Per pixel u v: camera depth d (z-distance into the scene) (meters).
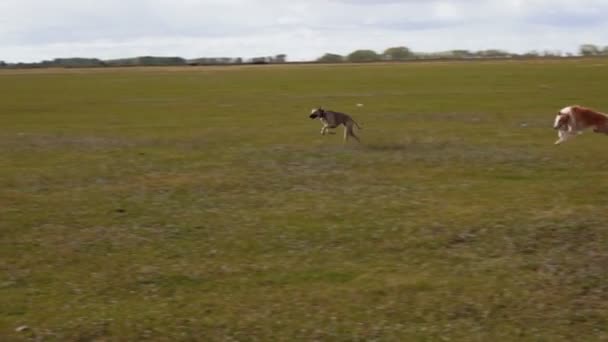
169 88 80.19
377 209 20.36
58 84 91.56
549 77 83.38
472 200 21.20
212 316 13.71
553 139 33.88
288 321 13.44
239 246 17.56
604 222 18.59
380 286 14.97
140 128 41.44
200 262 16.58
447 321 13.42
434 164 27.16
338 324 13.30
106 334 13.02
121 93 73.06
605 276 15.30
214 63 193.12
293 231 18.55
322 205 20.94
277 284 15.25
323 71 116.88
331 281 15.37
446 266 16.11
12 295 14.77
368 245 17.47
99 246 17.69
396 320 13.47
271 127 40.62
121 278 15.64
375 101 58.12
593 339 12.72
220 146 32.91
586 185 23.06
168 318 13.62
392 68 123.81
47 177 25.61
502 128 38.50
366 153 29.95
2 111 53.81
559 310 13.83
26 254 17.19
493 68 110.50
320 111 33.62
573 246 17.05
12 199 22.16
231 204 21.27
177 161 28.69
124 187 23.72
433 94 64.25
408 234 18.12
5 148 33.16
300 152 30.45
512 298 14.34
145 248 17.53
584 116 32.22
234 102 59.69
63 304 14.31
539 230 18.09
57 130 40.91
